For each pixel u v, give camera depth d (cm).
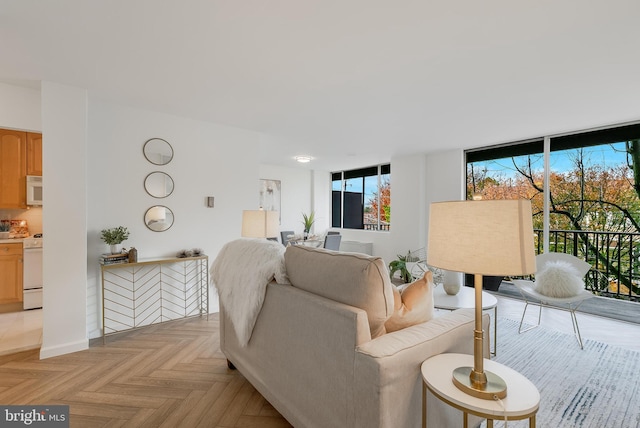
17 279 349
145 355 253
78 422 171
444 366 127
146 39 189
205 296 361
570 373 229
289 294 160
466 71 227
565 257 326
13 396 195
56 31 181
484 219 108
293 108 311
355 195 715
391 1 153
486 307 243
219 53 205
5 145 339
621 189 363
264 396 180
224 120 354
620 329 317
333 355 132
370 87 258
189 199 349
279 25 174
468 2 152
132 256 292
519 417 102
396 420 116
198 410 183
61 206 253
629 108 298
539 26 171
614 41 184
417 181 537
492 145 460
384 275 134
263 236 273
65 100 255
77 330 259
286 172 702
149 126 323
